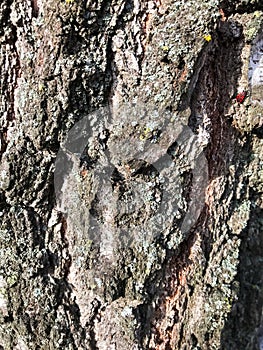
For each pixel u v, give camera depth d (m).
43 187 0.31
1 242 0.31
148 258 0.32
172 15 0.28
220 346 0.38
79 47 0.28
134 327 0.32
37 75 0.29
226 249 0.36
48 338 0.32
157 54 0.29
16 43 0.29
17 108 0.30
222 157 0.34
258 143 0.36
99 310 0.33
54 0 0.27
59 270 0.32
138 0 0.29
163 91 0.29
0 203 0.31
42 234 0.32
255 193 0.39
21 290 0.32
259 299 0.43
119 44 0.29
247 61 0.32
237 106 0.33
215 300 0.35
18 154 0.30
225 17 0.31
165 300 0.34
